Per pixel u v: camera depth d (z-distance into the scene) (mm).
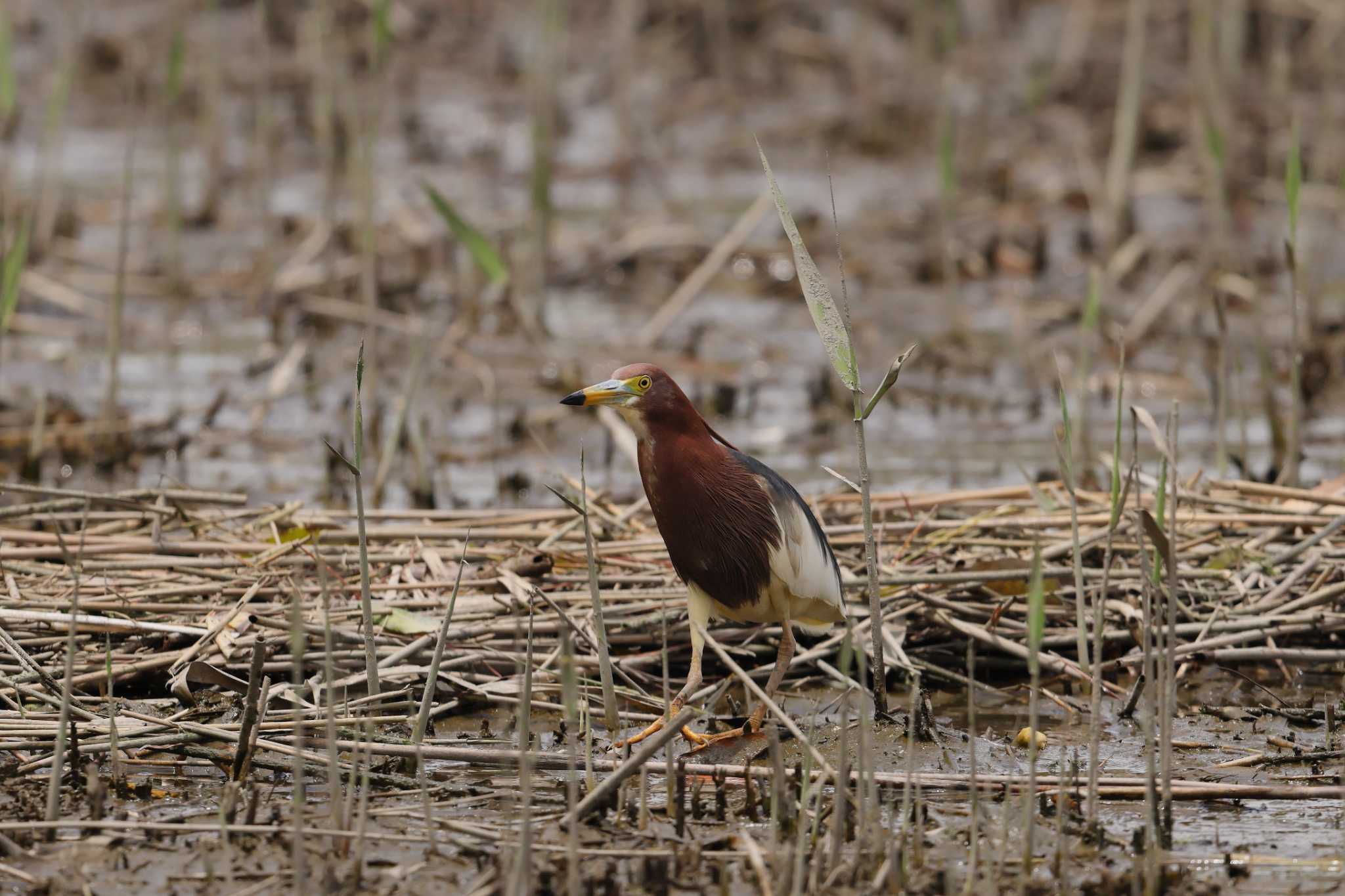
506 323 17031
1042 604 6969
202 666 8664
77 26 26422
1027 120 25844
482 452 14109
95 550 10219
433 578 10164
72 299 17578
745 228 17406
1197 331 17281
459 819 7516
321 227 19422
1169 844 7414
